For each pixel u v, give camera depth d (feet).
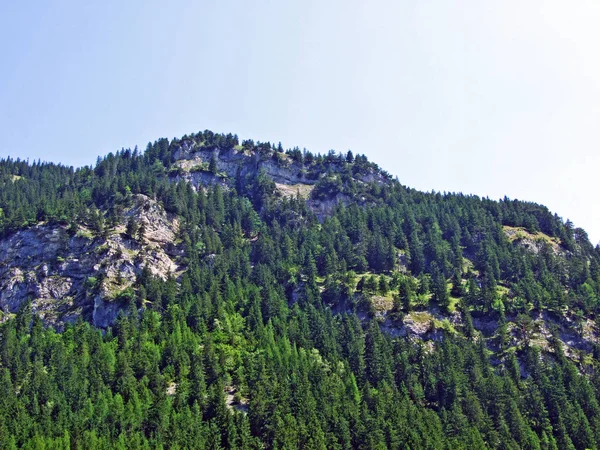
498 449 515.50
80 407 517.96
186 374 574.97
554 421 568.41
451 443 500.33
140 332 655.35
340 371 595.47
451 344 651.66
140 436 483.92
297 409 518.37
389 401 547.08
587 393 593.01
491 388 575.79
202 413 522.47
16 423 479.00
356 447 504.02
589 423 558.15
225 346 620.90
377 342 643.45
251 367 579.07
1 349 611.47
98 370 568.82
